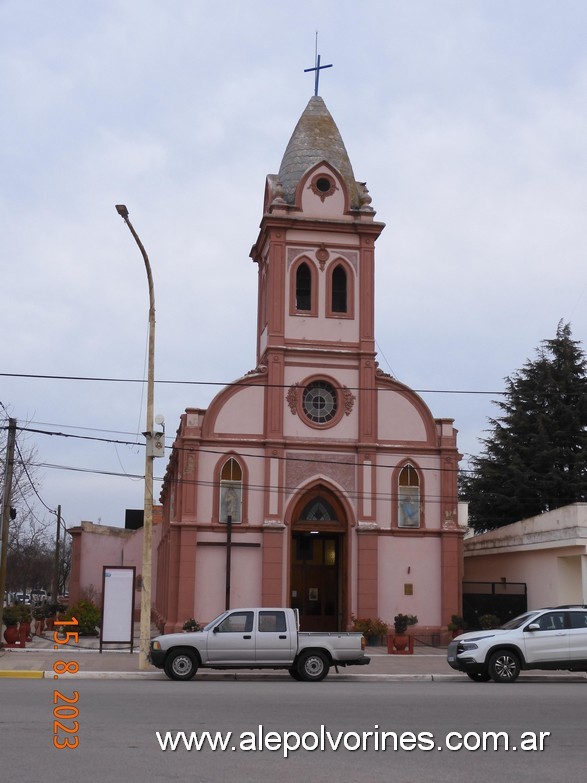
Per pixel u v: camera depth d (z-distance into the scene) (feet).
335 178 135.95
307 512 129.70
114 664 91.25
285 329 131.85
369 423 130.62
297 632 80.64
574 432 190.19
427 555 129.39
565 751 44.27
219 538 125.59
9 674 82.07
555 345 198.18
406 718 53.57
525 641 80.28
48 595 298.15
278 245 133.39
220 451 127.34
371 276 134.82
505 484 186.50
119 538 208.85
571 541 119.55
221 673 85.76
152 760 40.45
